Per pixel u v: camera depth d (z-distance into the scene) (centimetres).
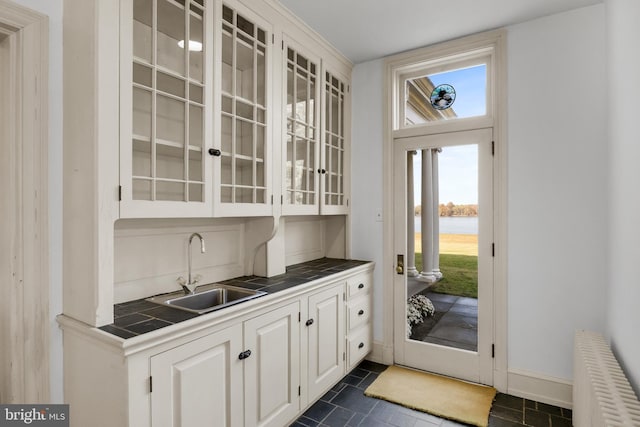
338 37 262
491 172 255
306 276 238
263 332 181
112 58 137
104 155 134
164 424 134
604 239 217
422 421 212
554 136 231
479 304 259
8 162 137
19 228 137
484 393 244
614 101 188
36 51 137
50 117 142
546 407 228
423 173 286
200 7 169
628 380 149
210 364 153
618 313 173
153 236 187
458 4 219
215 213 178
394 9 225
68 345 145
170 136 174
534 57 237
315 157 262
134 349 123
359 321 279
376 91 303
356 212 314
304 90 253
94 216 133
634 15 145
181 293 193
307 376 216
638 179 138
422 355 283
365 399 237
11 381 138
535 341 238
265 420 183
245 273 240
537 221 237
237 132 203
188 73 165
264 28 210
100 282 134
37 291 139
